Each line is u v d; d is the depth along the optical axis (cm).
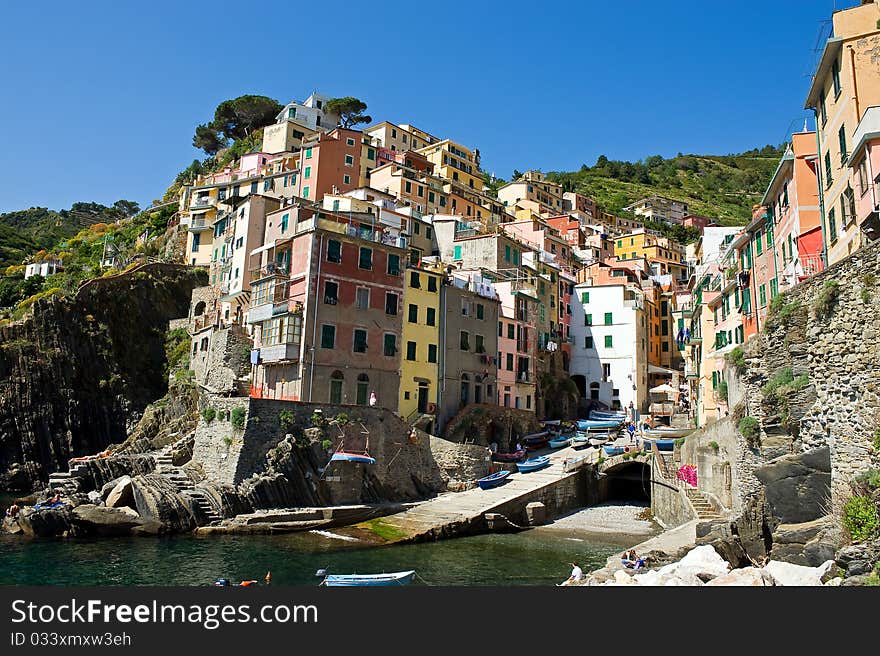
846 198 2825
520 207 12488
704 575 1812
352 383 5397
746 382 2558
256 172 10306
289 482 4484
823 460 1950
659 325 9956
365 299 5619
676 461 4903
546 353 8031
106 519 3903
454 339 6375
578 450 6294
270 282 5672
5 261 13562
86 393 7612
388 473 5078
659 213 19562
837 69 3003
